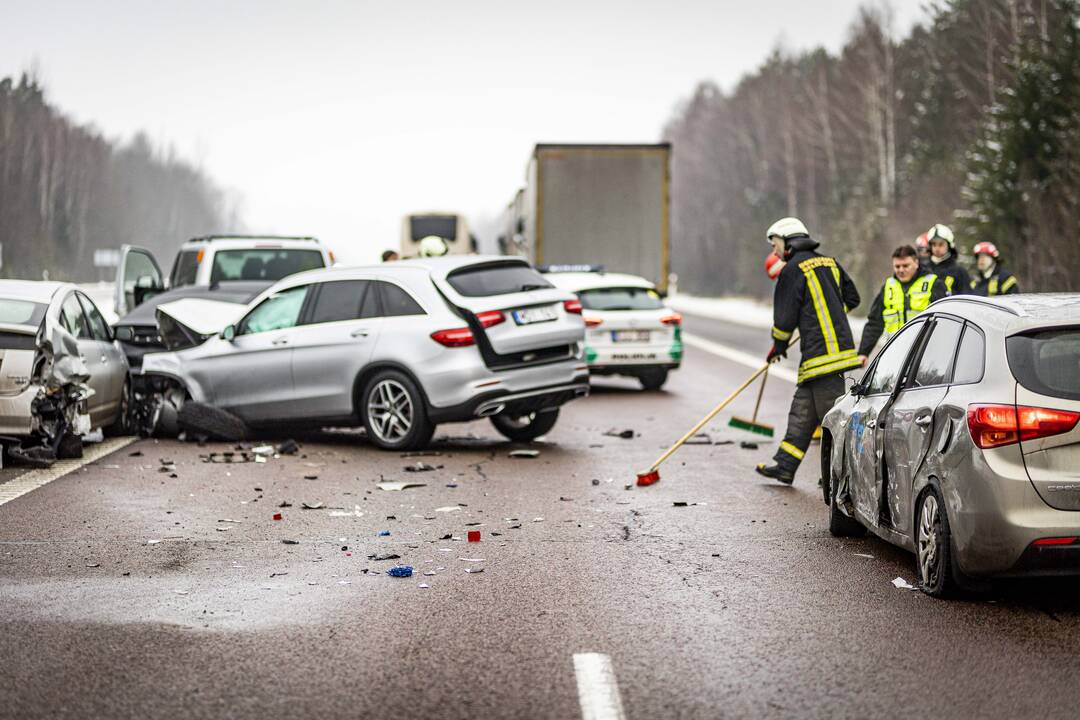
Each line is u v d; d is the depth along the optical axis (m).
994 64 54.88
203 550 8.40
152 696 5.37
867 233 53.38
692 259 104.06
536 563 8.02
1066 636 6.26
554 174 27.69
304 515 9.74
